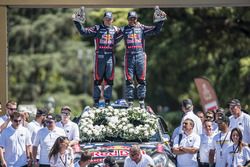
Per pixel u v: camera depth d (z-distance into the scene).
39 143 31.91
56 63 90.06
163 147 31.69
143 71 34.94
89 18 73.81
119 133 32.31
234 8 66.06
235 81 69.19
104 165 28.41
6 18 38.22
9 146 31.66
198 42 70.88
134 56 34.78
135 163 29.53
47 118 31.62
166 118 81.50
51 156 29.38
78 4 37.62
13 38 88.94
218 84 70.19
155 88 85.38
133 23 34.97
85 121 32.81
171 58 74.19
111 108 33.22
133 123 33.00
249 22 67.25
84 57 91.31
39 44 89.88
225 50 70.56
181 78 83.25
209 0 37.44
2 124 32.66
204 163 32.09
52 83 91.38
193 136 31.42
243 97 69.06
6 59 38.41
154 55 74.12
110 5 37.62
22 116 33.69
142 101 34.97
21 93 89.94
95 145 31.69
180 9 68.75
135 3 37.47
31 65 89.62
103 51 34.84
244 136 32.59
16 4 37.78
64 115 32.44
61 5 37.72
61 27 89.88
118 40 35.28
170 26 70.12
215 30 69.12
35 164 32.03
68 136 32.38
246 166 29.94
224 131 30.92
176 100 87.25
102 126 32.41
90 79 94.44
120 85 87.19
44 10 90.00
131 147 29.53
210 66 73.19
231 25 68.06
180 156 31.59
